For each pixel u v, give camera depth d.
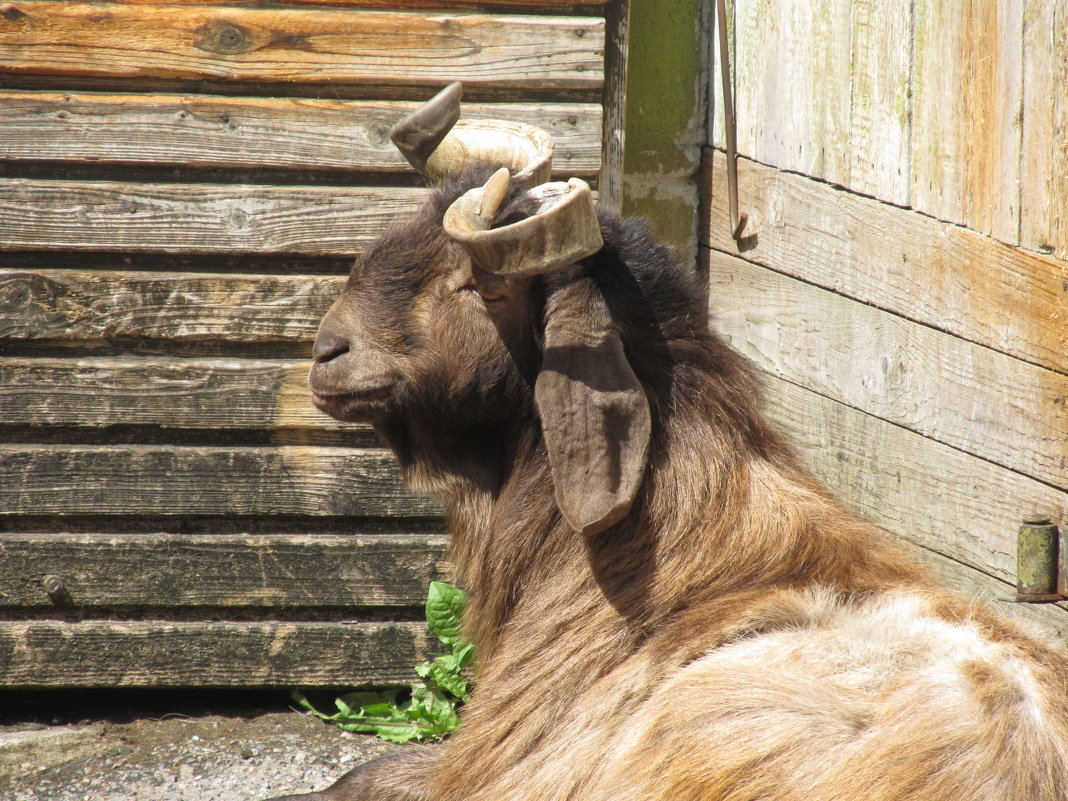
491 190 10.01
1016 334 12.35
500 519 11.62
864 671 9.52
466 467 11.95
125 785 15.71
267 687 18.34
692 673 9.86
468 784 10.95
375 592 18.06
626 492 10.03
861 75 14.82
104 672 17.89
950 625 10.12
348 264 17.59
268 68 16.84
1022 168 12.09
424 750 13.41
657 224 19.31
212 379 17.45
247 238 17.17
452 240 11.02
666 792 9.29
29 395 17.23
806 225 16.22
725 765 9.08
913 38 13.81
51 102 16.64
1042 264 11.86
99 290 17.14
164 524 17.94
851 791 8.62
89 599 17.77
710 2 18.88
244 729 17.72
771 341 17.36
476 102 17.19
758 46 17.41
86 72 16.66
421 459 12.07
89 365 17.27
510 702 10.97
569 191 10.26
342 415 11.67
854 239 15.13
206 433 17.75
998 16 12.33
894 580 10.93
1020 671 9.45
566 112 17.16
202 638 18.00
